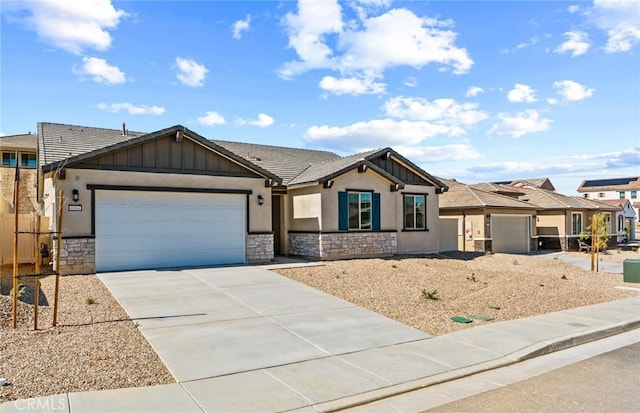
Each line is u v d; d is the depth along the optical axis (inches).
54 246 515.8
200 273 544.1
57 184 518.3
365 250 740.0
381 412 195.9
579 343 316.5
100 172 539.8
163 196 584.7
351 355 270.4
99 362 238.2
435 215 873.5
